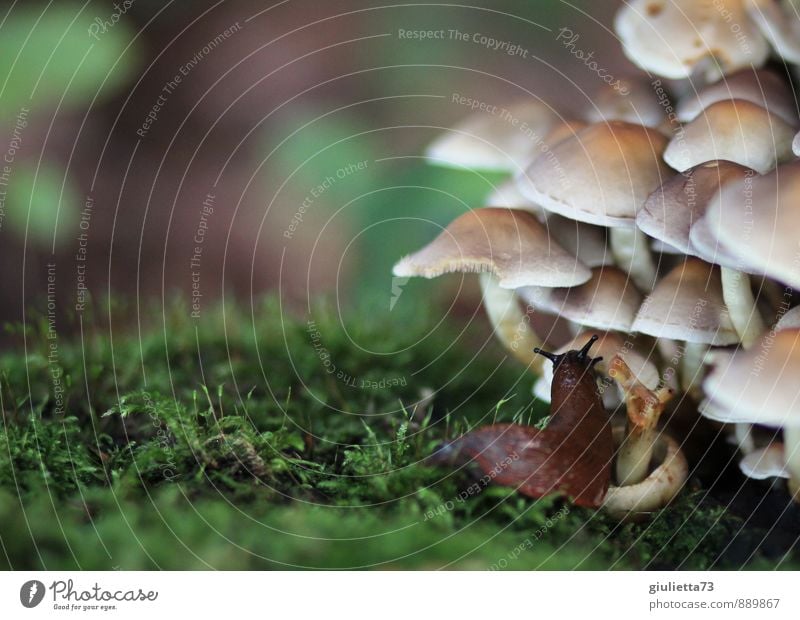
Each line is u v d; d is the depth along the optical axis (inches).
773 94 21.8
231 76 33.0
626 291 21.9
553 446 20.2
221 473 20.6
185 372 23.9
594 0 30.1
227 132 32.9
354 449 21.7
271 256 30.5
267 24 33.5
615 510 20.4
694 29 22.4
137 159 32.0
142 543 19.5
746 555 20.3
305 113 31.0
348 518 20.1
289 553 19.6
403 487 20.5
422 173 28.3
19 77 25.7
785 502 20.9
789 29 21.8
